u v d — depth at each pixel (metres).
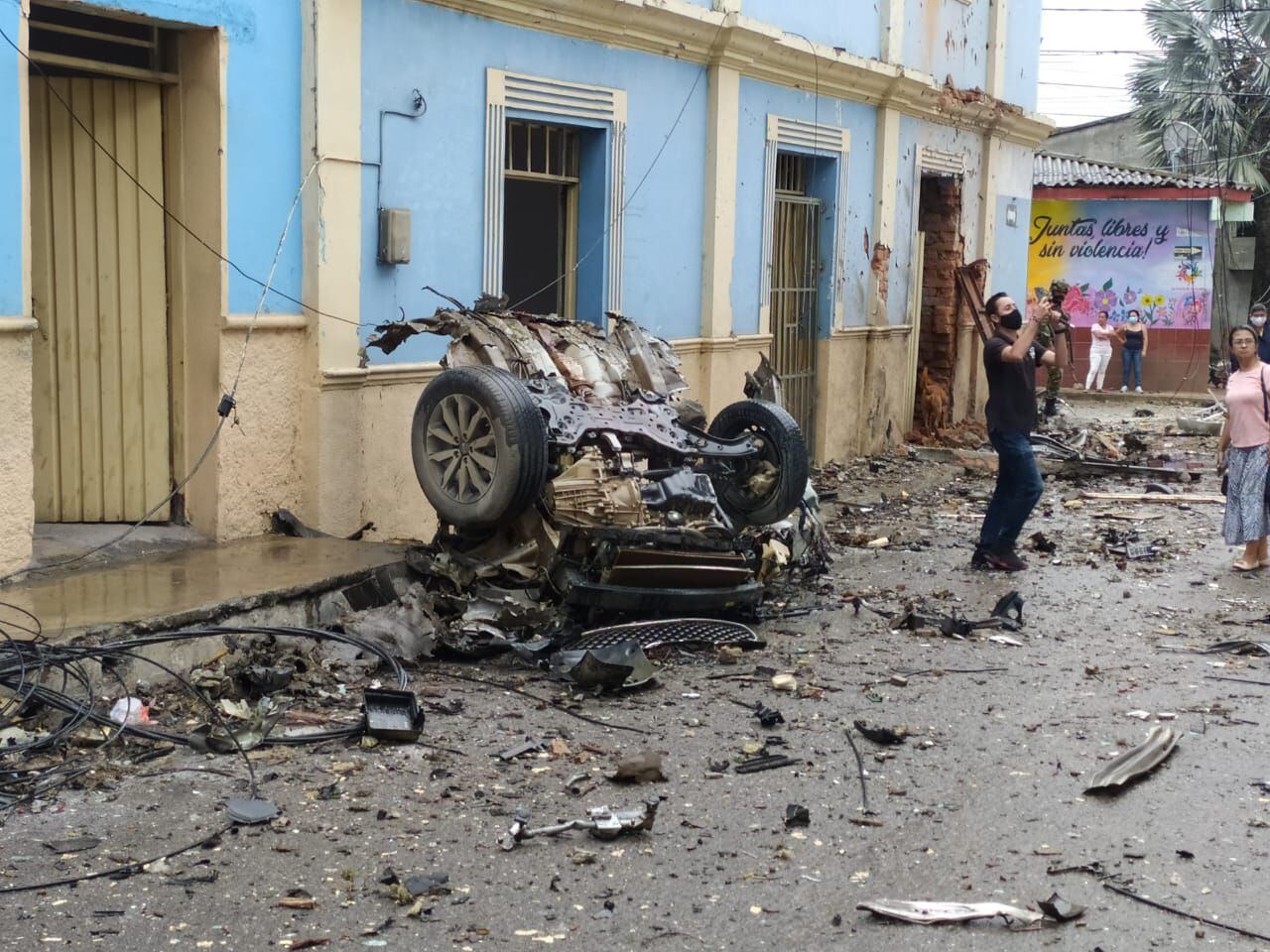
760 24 13.28
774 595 9.24
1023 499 10.36
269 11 8.56
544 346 8.60
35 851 4.83
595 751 6.08
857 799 5.65
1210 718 6.88
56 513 8.50
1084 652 8.15
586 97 11.39
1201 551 11.44
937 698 7.09
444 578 7.88
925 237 19.50
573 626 7.59
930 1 17.66
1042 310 10.09
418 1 9.59
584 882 4.79
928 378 18.94
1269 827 5.47
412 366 9.78
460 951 4.27
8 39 6.98
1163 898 4.80
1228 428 10.59
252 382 8.66
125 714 5.95
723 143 13.34
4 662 5.87
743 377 14.12
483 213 10.43
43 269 8.33
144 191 8.37
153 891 4.57
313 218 8.91
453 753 5.98
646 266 12.39
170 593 7.00
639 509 7.67
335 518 9.26
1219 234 32.84
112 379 8.48
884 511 13.30
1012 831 5.38
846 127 15.95
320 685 6.75
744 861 5.02
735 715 6.68
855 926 4.55
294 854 4.90
